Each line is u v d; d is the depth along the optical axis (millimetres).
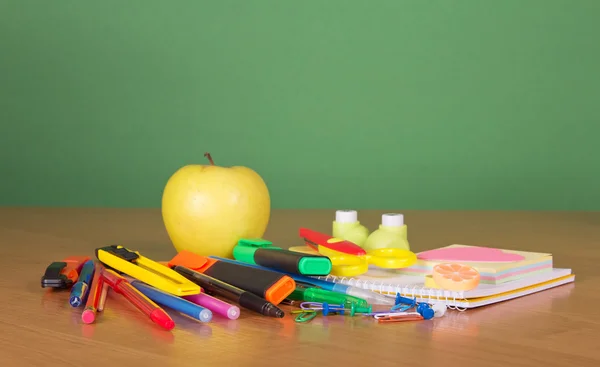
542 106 2617
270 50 2666
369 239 986
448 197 2668
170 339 648
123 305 793
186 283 766
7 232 1434
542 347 612
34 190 2762
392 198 2682
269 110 2684
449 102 2635
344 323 706
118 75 2709
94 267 911
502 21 2602
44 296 852
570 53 2594
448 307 768
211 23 2670
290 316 737
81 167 2748
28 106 2732
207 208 1022
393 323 704
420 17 2617
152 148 2723
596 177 2619
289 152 2693
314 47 2654
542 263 881
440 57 2623
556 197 2643
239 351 604
